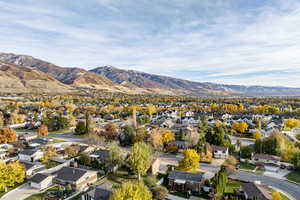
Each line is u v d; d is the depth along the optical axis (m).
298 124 108.00
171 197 45.19
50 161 66.06
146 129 97.25
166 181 52.56
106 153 66.88
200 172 58.06
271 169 60.50
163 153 74.94
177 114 155.25
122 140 84.44
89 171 52.12
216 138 77.56
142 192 37.31
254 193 42.06
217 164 64.56
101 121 133.00
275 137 72.75
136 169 52.44
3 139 81.69
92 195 41.28
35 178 50.31
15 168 50.16
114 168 58.81
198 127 101.38
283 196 45.75
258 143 73.44
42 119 120.38
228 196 44.56
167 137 81.75
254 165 64.31
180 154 73.88
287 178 54.94
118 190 36.78
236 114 153.12
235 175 56.72
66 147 72.56
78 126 102.81
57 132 108.12
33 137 93.38
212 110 174.25
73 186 48.47
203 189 48.09
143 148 55.78
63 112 154.50
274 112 154.12
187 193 46.53
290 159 64.81
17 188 48.97
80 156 64.88
